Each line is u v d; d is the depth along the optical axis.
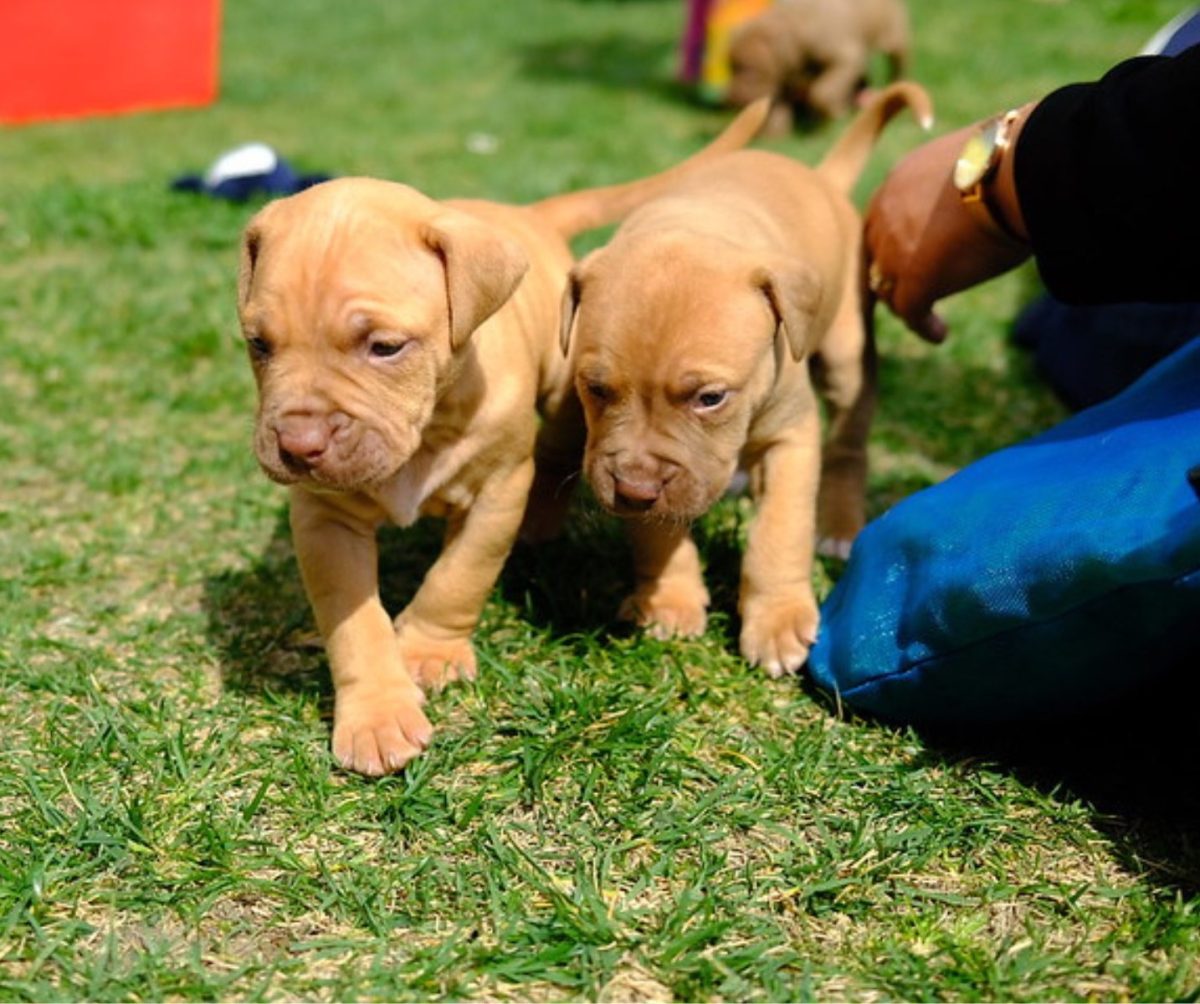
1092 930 1.26
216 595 1.52
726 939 1.25
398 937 1.25
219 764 1.35
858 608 1.39
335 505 1.37
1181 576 1.24
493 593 1.50
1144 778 1.35
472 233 1.34
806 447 1.46
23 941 1.24
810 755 1.36
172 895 1.27
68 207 2.31
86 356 1.85
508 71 4.08
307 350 1.31
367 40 4.65
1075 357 1.77
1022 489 1.33
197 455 1.69
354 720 1.36
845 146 1.66
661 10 5.34
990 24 4.32
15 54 3.28
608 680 1.43
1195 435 1.27
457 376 1.37
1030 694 1.33
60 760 1.35
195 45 3.51
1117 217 1.34
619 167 2.74
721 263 1.42
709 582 1.53
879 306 1.99
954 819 1.31
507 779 1.34
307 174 2.57
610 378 1.41
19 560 1.55
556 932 1.25
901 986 1.22
